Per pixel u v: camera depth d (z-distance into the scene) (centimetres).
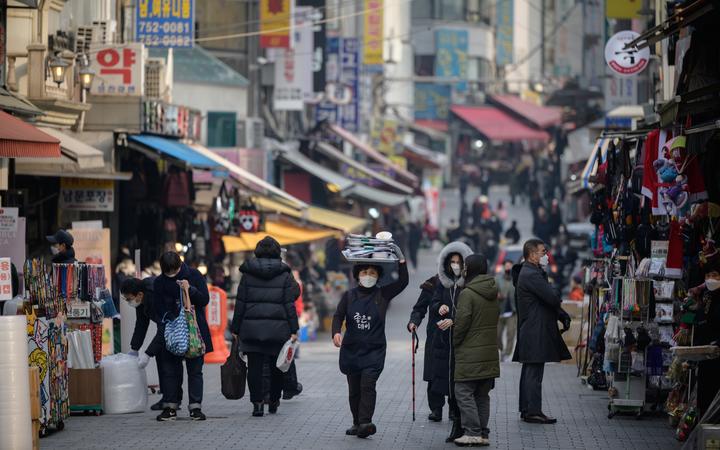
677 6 2578
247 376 3041
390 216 10631
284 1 7450
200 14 7925
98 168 4572
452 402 2655
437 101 18175
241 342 2970
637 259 3266
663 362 2964
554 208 9944
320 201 8488
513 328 4922
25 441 2331
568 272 8231
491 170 17875
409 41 15825
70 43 4878
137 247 5488
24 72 4316
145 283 3052
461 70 18362
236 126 7519
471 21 18538
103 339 3897
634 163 3400
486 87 18938
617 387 3028
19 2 4041
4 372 2317
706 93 2642
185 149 5447
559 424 2908
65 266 3095
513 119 17612
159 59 5534
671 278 2925
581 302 4631
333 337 2694
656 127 3394
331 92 9119
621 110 5634
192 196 5650
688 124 2797
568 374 4175
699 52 2847
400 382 3831
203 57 7600
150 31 5447
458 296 2778
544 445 2597
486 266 2612
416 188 10625
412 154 13000
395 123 12344
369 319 2672
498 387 3738
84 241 4056
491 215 11100
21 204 4322
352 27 11744
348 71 9244
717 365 2581
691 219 2758
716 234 2753
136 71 5056
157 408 3048
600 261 3697
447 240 10606
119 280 4703
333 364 4534
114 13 5544
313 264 7512
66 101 4444
